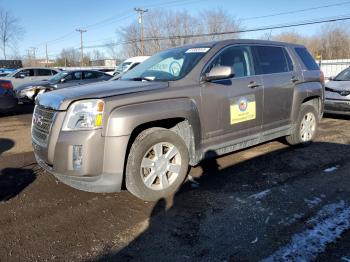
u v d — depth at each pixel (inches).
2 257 119.5
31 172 204.2
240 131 192.9
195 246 123.4
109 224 140.7
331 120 359.3
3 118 438.3
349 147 244.7
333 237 126.3
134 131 154.2
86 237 131.4
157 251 121.1
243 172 195.5
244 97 191.2
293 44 244.5
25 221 144.5
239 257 116.2
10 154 248.4
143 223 140.9
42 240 129.9
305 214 144.1
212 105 175.6
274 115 213.8
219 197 163.2
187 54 189.2
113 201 161.5
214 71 171.2
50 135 146.5
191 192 169.3
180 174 165.6
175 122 170.7
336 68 1112.8
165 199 161.9
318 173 191.6
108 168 142.6
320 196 161.3
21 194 171.6
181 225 138.2
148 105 151.6
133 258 117.5
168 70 183.0
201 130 172.4
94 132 140.2
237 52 197.5
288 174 191.0
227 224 137.9
